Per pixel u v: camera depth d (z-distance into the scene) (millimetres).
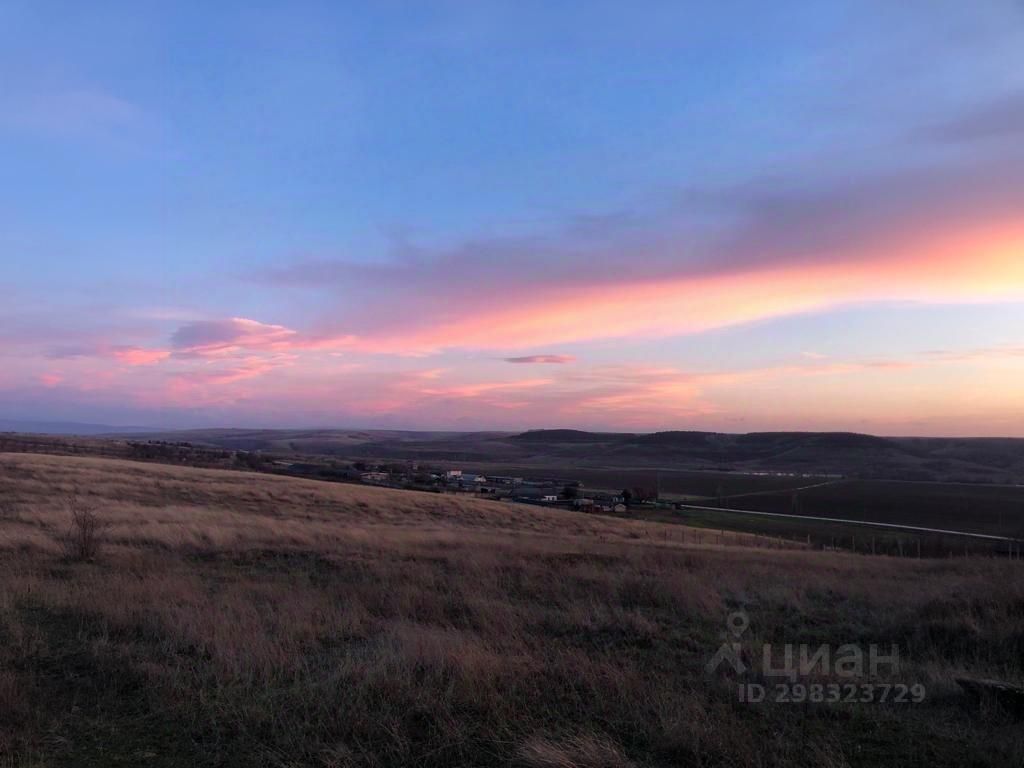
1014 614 9133
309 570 13281
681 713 5312
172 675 6199
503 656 6758
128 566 12648
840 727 5473
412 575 12414
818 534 45906
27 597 9531
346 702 5531
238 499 33656
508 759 4645
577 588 11828
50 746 4895
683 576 13039
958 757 4898
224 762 4664
